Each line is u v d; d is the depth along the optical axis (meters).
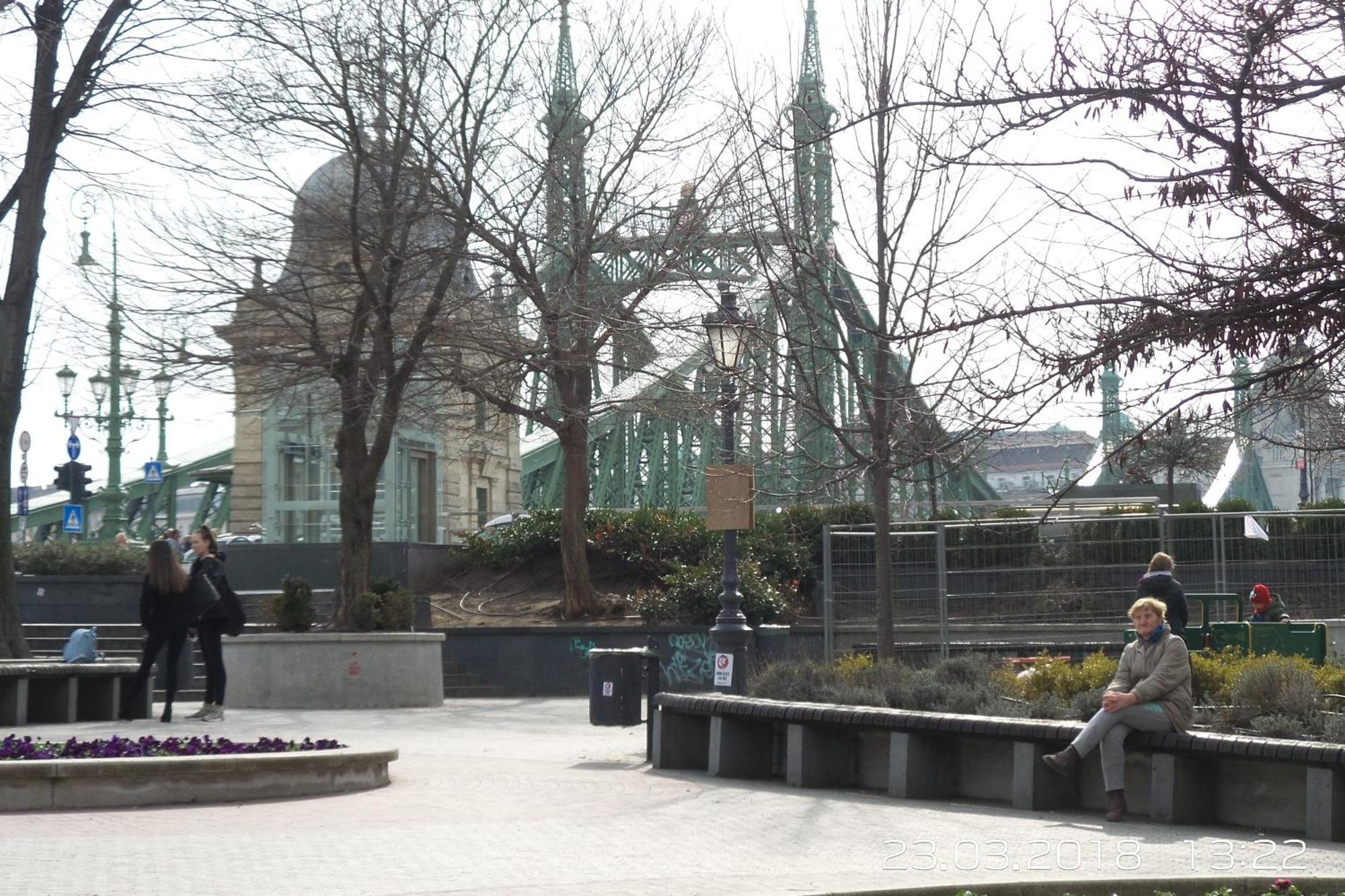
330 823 10.58
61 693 19.50
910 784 12.26
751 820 10.86
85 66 21.91
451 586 36.34
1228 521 23.50
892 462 16.77
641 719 16.59
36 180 22.08
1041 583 24.11
